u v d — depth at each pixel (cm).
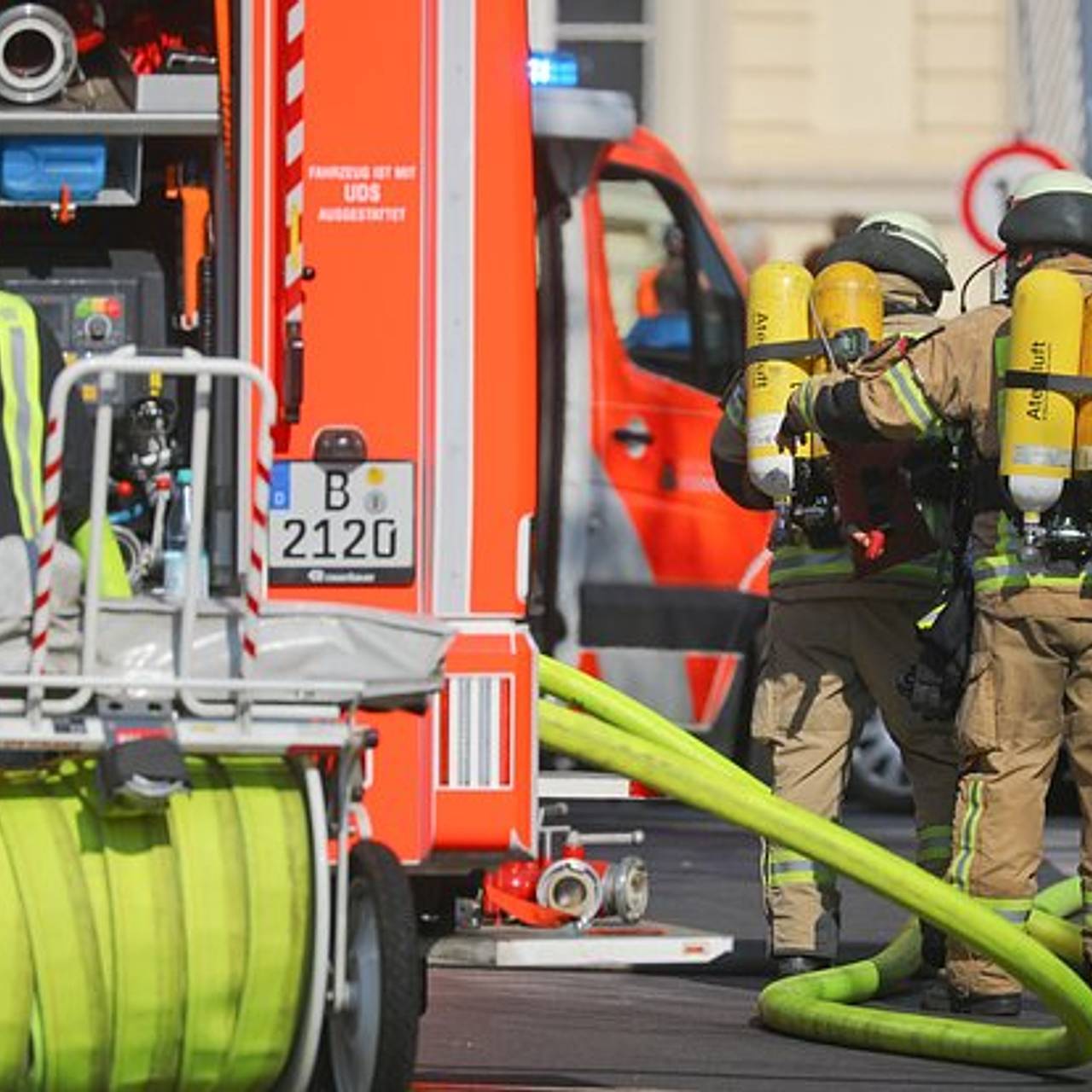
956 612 3167
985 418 3097
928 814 3425
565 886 3594
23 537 2441
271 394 2369
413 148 2808
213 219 3052
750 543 5019
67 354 3212
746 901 4103
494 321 2808
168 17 3066
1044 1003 2977
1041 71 7994
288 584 2802
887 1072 2978
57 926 2317
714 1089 2845
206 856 2356
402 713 2766
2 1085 2327
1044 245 3167
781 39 7981
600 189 4941
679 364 4991
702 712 4966
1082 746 3147
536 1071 2903
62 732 2325
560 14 8012
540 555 4853
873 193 7969
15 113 2967
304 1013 2370
